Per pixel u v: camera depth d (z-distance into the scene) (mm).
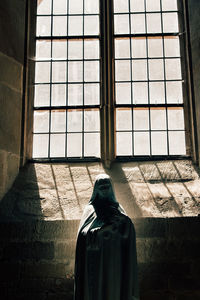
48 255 4289
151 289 4172
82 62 5789
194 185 4840
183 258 4262
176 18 5926
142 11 5984
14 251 4301
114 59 5762
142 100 5602
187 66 5598
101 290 3457
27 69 5555
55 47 5859
